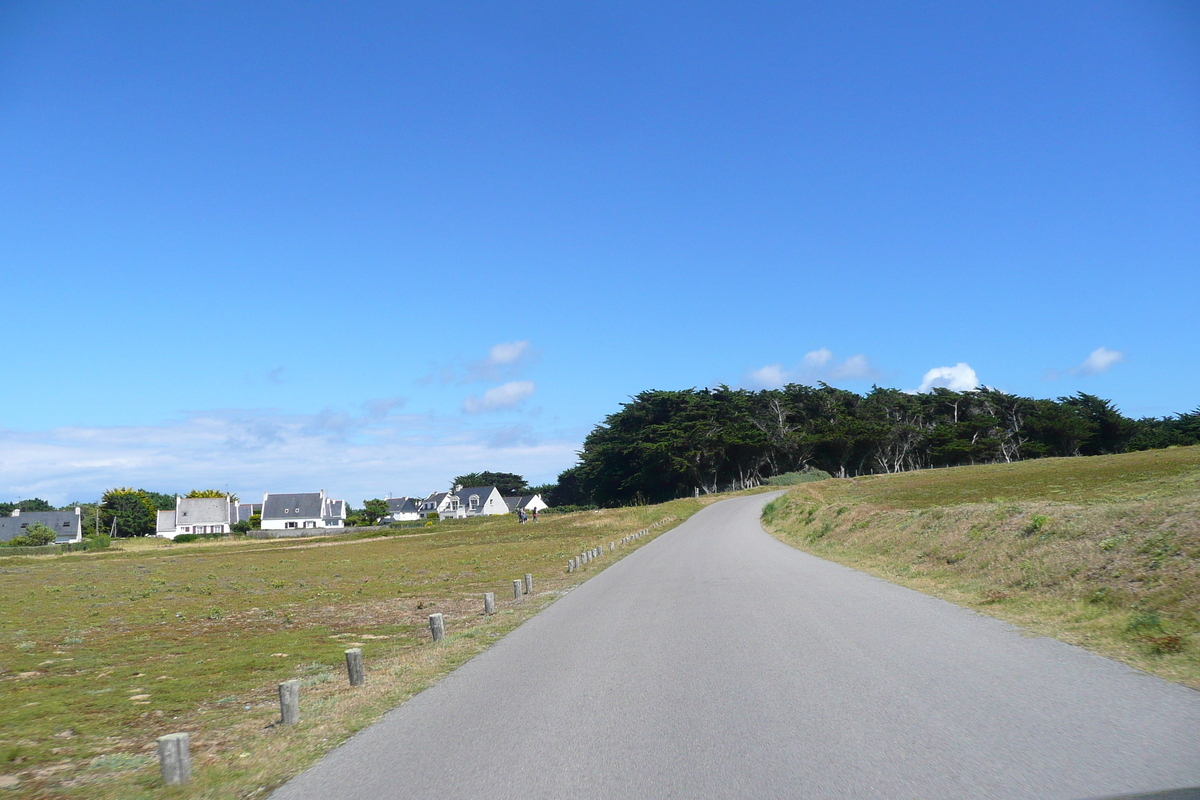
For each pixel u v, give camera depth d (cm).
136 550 7481
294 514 12938
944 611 1245
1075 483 4753
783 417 10294
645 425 8938
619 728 707
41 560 6081
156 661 1484
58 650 1662
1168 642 840
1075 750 554
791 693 779
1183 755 533
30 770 795
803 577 1903
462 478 15888
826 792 507
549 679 958
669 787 543
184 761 688
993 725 624
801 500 4894
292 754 732
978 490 5128
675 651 1067
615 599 1772
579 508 10950
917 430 10744
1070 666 811
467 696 907
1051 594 1243
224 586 3203
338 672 1251
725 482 9919
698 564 2516
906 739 604
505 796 555
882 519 2734
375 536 8094
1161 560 1124
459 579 2959
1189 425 10862
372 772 647
